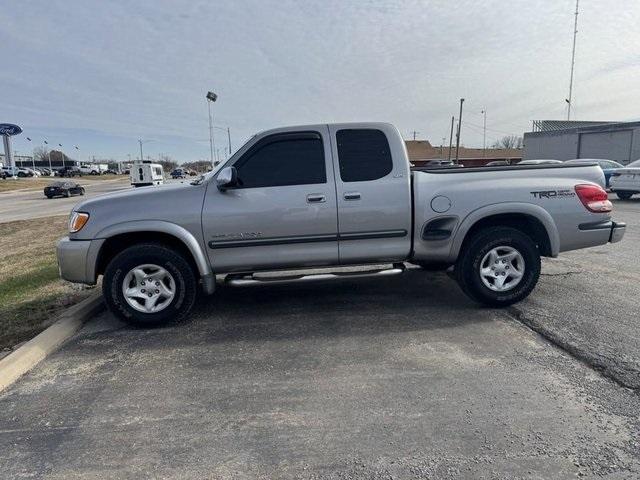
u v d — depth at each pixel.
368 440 2.72
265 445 2.71
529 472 2.41
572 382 3.30
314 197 4.64
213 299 5.59
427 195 4.78
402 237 4.84
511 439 2.68
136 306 4.62
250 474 2.47
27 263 8.80
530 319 4.52
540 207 4.86
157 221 4.54
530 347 3.91
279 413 3.04
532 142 44.47
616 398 3.07
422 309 4.97
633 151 34.47
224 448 2.70
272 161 4.70
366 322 4.63
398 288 5.79
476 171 4.98
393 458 2.56
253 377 3.55
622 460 2.48
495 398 3.12
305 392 3.30
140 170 46.16
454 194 4.80
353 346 4.05
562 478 2.36
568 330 4.21
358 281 6.17
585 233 5.00
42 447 2.77
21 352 3.96
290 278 4.73
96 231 4.54
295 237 4.70
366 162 4.75
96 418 3.06
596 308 4.80
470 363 3.65
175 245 4.86
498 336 4.17
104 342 4.36
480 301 4.90
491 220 5.04
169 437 2.82
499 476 2.38
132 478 2.47
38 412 3.16
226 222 4.60
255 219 4.61
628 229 10.01
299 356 3.89
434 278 6.22
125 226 4.52
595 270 6.45
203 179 4.84
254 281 4.70
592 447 2.59
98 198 4.74
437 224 4.81
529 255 4.83
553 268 6.59
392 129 4.81
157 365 3.83
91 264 4.57
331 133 4.74
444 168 5.23
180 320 4.76
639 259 7.15
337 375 3.53
